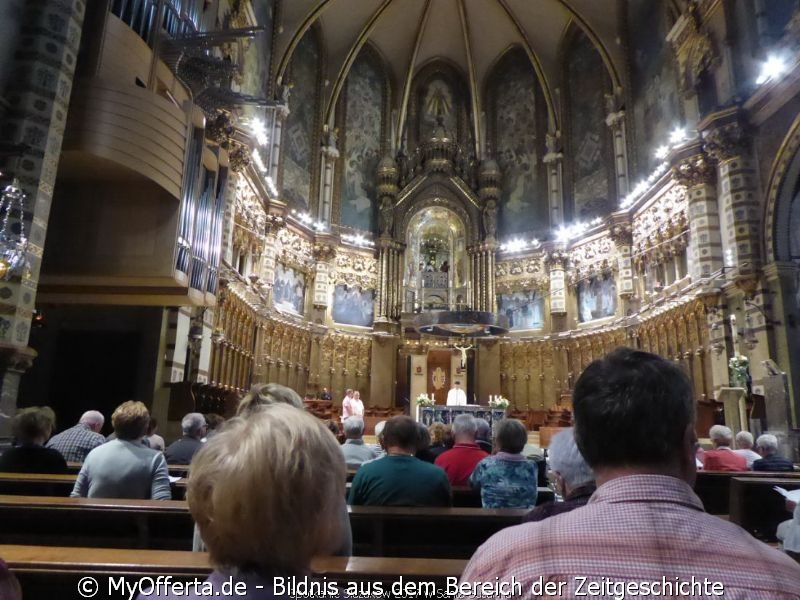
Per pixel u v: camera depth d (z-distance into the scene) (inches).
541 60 1304.1
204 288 560.1
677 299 860.0
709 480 263.7
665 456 65.7
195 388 561.6
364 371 1168.8
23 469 216.2
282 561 57.0
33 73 366.3
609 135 1130.7
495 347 1198.3
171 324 591.2
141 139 448.1
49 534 181.6
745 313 711.7
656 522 58.7
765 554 57.5
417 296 1250.6
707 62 832.9
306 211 1162.0
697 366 805.2
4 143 350.0
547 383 1146.0
